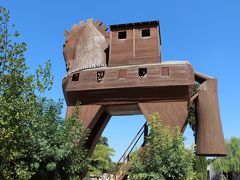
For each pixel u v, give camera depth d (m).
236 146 56.81
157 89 18.23
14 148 11.26
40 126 13.62
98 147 53.72
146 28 19.88
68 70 21.17
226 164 56.31
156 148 15.00
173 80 18.12
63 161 13.87
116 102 18.89
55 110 14.58
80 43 21.42
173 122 17.77
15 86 11.02
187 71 18.27
